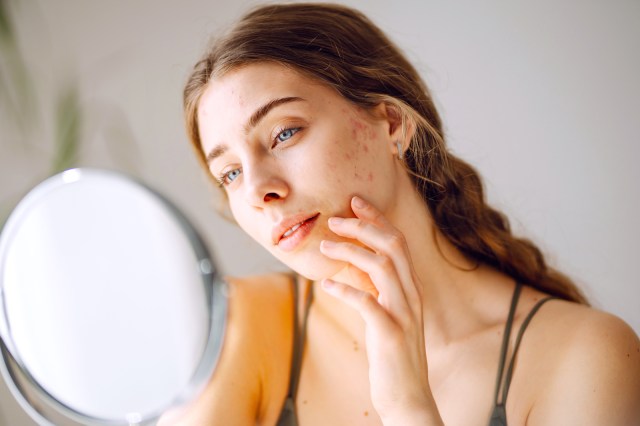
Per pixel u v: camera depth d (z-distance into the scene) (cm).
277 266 143
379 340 76
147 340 89
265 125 79
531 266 103
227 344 100
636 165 129
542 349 89
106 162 147
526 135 134
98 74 148
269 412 98
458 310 96
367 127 85
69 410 83
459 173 103
